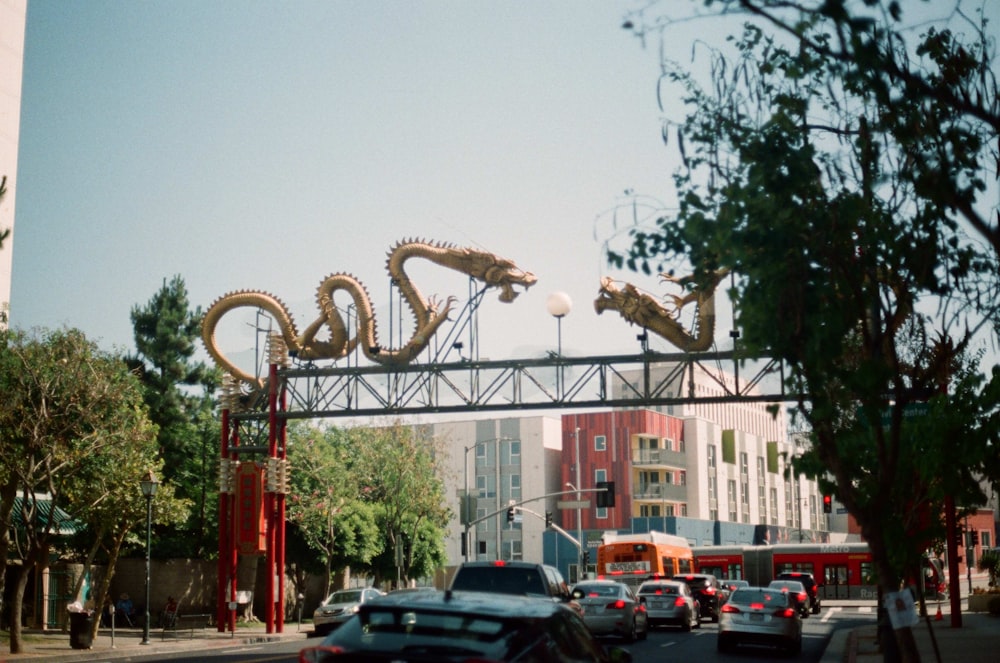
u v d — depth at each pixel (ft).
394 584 224.33
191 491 182.19
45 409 100.63
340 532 190.39
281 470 139.03
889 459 34.88
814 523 432.66
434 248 128.36
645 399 121.80
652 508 327.67
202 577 176.86
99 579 158.20
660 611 134.92
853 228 34.60
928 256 34.99
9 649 102.99
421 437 220.43
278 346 137.08
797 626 99.60
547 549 328.08
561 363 124.47
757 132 34.53
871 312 37.55
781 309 32.65
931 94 30.50
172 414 181.98
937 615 137.69
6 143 164.45
